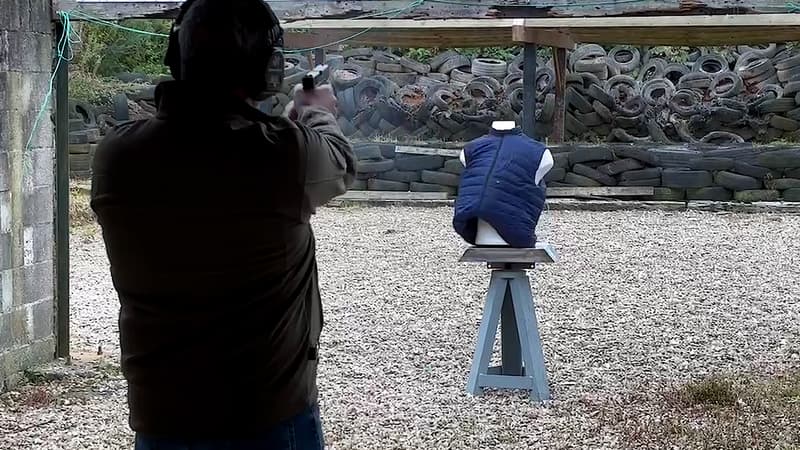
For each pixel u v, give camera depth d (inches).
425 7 210.8
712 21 426.6
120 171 77.2
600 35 507.2
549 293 321.4
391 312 295.3
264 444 78.7
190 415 77.5
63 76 223.3
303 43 473.4
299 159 77.4
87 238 437.7
